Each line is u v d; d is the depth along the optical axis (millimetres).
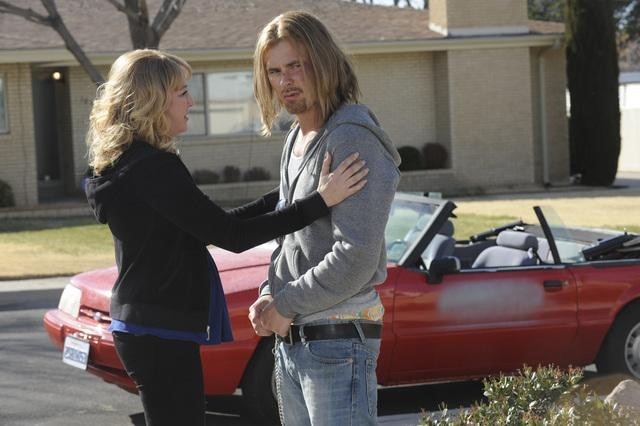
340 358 3727
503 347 7980
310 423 3943
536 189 29531
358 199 3629
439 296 7789
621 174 37281
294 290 3656
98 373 7355
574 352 8211
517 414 4566
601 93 29906
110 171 3996
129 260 3984
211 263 4113
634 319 8281
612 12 29969
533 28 31250
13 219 23484
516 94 29562
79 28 26766
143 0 20000
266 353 7234
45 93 27141
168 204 3857
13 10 19391
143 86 3947
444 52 29172
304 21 3766
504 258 8508
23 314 13055
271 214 3703
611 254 8625
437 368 7875
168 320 3939
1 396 8648
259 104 3973
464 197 27922
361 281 3623
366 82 29172
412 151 29016
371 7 30984
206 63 27516
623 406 5141
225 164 27703
